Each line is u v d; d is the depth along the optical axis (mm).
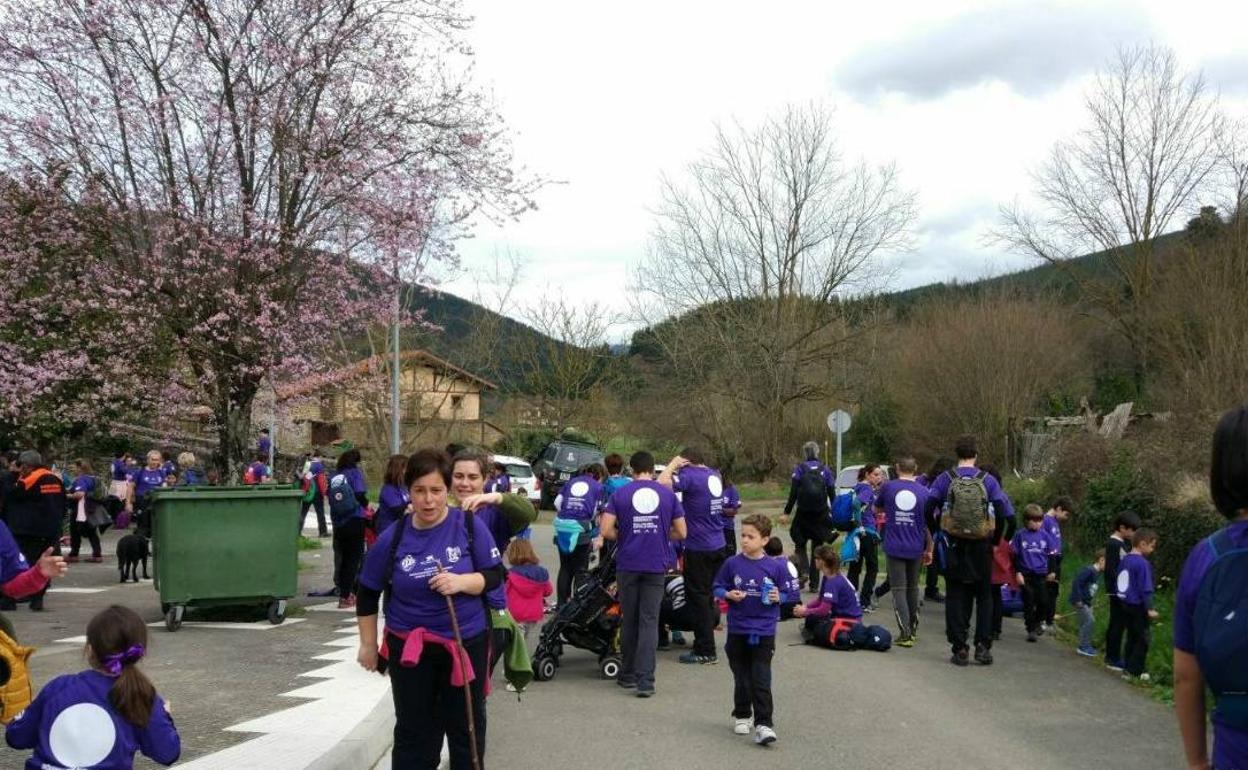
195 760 6113
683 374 42312
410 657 4828
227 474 15406
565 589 12500
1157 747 7418
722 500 10656
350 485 13070
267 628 11492
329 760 6113
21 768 5793
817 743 7406
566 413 45875
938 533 10594
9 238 15102
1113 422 25828
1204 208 32406
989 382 34906
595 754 7074
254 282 15031
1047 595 11969
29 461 12516
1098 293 39375
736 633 7488
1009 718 8242
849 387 40719
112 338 15109
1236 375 18734
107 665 4152
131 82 14734
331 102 15727
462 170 16562
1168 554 13352
